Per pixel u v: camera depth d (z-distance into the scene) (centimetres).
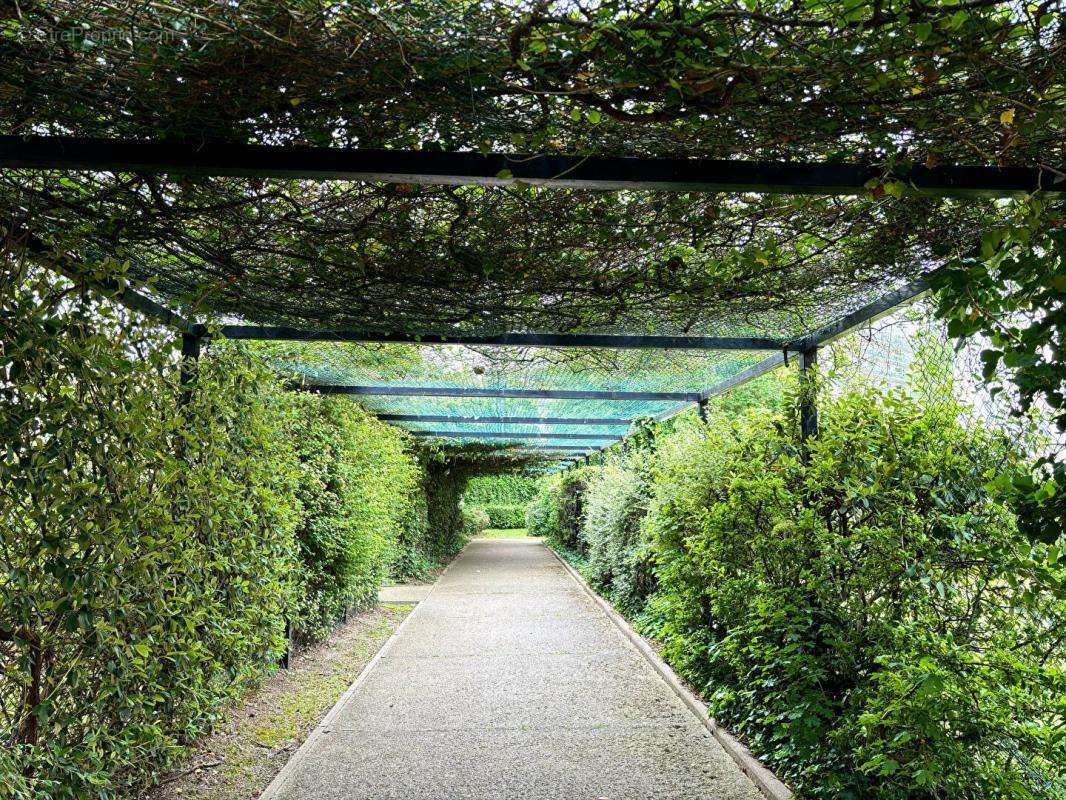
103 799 262
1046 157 209
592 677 588
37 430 244
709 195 261
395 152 204
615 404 859
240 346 436
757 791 361
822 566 365
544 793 361
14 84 176
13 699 250
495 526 3350
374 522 734
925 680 250
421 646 711
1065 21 162
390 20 158
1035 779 250
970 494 323
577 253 306
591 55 167
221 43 161
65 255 265
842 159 216
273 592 445
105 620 272
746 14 159
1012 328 206
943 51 168
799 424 439
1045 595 285
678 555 545
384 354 558
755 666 401
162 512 295
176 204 256
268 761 398
